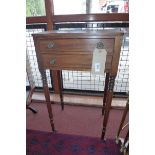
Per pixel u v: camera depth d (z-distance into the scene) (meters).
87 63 1.04
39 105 1.81
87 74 1.86
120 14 1.51
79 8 1.60
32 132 1.41
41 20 1.63
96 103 1.77
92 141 1.30
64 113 1.66
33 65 1.87
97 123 1.51
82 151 1.21
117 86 1.81
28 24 1.68
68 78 1.93
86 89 1.92
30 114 1.66
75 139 1.32
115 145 1.25
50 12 1.58
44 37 1.03
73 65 1.07
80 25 1.60
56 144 1.28
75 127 1.46
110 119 1.55
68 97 1.89
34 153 1.21
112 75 1.04
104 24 1.56
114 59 0.99
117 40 0.94
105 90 1.46
